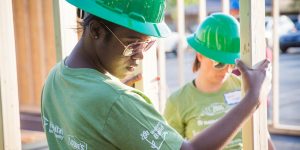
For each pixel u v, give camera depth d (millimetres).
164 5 1588
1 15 2244
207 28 2672
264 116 1894
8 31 2271
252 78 1615
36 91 8250
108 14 1475
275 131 6254
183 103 2811
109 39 1508
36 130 6570
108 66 1546
